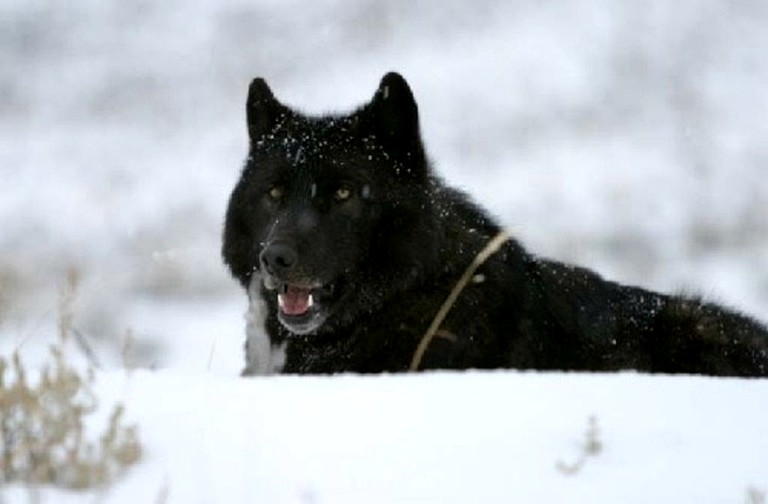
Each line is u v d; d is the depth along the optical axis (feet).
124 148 268.21
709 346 66.39
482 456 31.83
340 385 38.04
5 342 92.53
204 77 313.12
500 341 61.11
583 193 214.90
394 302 61.46
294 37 331.36
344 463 31.40
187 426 34.04
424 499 29.25
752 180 226.38
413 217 61.11
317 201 60.95
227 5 356.18
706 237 185.26
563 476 30.66
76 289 82.48
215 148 265.54
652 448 32.50
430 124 264.72
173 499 29.30
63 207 217.56
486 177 226.99
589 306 66.08
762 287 160.86
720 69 301.02
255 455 31.89
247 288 64.75
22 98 307.58
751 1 338.95
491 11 337.72
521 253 65.05
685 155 243.40
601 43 316.19
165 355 114.42
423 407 35.45
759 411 35.50
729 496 29.58
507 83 291.58
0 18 353.10
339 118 63.87
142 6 360.48
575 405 35.83
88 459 30.86
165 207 214.07
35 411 31.89
